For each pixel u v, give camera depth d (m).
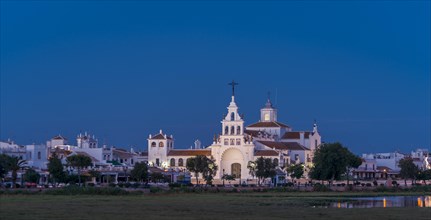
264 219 120.31
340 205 159.12
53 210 135.25
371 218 122.44
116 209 138.62
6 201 161.50
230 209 141.00
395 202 173.38
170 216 124.38
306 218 122.19
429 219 120.94
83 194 193.75
